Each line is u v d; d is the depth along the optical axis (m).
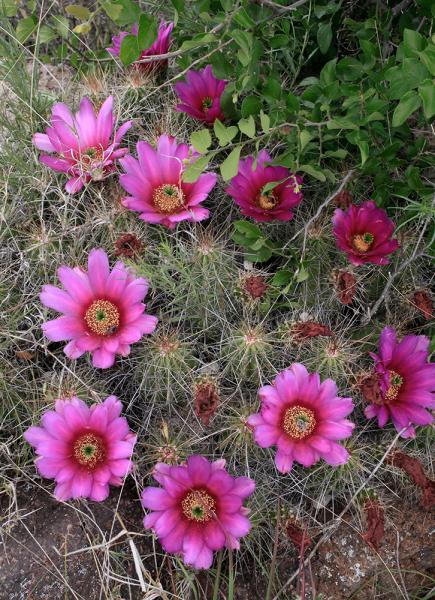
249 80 0.46
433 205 0.45
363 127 0.48
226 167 0.39
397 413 0.42
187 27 0.52
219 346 0.46
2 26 0.59
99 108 0.50
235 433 0.42
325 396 0.40
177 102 0.50
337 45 0.56
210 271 0.43
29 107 0.50
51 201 0.49
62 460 0.40
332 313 0.48
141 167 0.44
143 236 0.46
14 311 0.47
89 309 0.41
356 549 0.44
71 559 0.42
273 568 0.41
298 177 0.45
